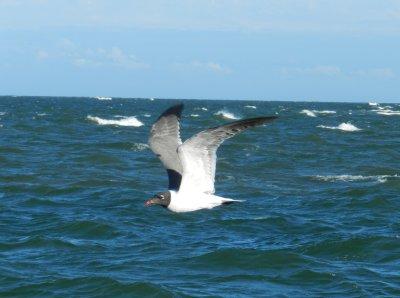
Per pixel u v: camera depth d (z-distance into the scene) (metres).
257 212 23.53
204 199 10.41
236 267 16.17
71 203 24.92
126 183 30.03
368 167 36.97
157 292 14.09
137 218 22.02
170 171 10.58
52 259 16.88
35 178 30.77
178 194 10.37
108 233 19.75
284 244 18.77
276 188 29.70
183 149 10.23
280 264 16.36
